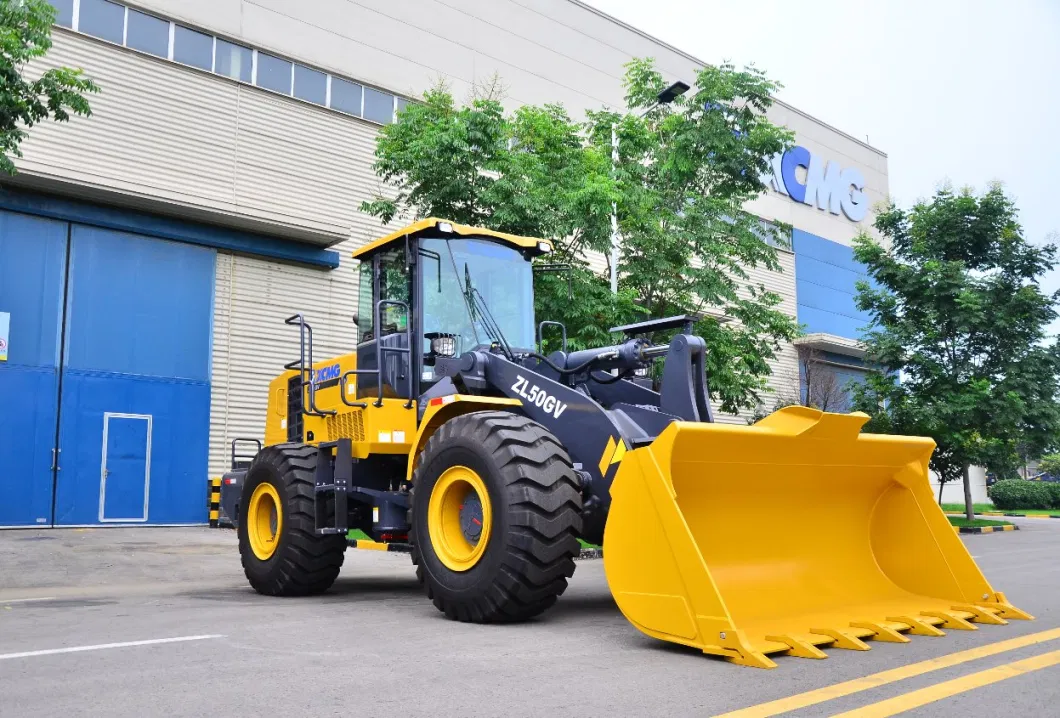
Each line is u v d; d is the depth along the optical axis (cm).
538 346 713
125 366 1594
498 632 494
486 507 517
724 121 1517
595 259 1950
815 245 2912
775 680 365
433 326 661
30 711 323
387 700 334
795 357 2758
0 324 1473
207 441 1672
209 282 1698
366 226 1875
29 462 1486
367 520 717
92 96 1546
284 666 400
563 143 1395
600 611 594
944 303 1956
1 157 913
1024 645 445
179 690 354
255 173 1731
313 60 1825
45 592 787
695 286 1451
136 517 1585
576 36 2238
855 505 576
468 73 2031
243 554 768
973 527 1881
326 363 787
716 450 461
